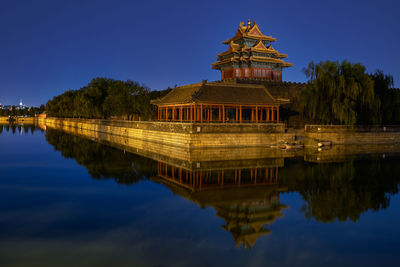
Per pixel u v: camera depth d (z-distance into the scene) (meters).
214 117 79.06
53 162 50.00
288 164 46.22
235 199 29.44
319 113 67.62
